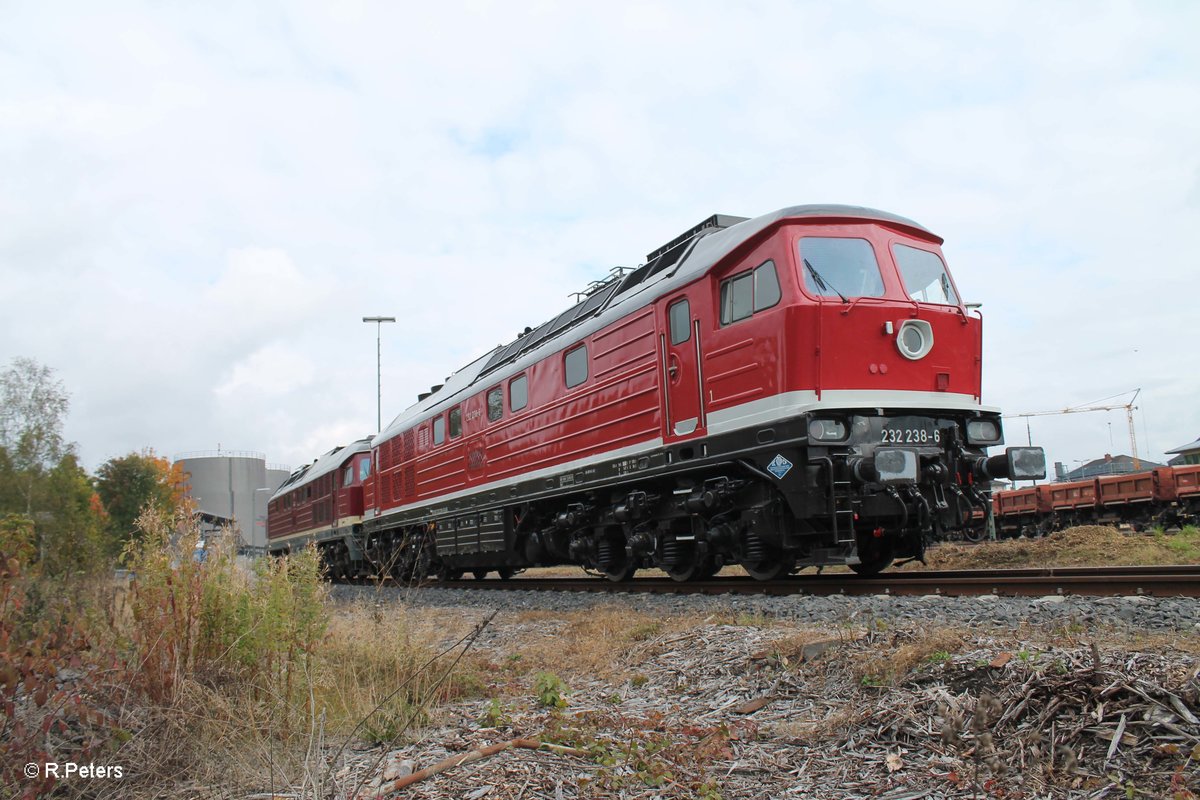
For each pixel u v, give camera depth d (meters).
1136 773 3.39
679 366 10.38
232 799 4.07
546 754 4.51
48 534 9.55
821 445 8.45
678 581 11.73
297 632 5.74
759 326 9.08
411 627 7.57
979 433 9.44
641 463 11.02
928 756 3.94
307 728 5.16
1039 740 3.76
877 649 5.34
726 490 9.85
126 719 4.68
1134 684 3.89
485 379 16.06
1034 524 26.39
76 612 6.03
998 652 4.78
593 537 13.41
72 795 4.10
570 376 12.93
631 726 4.96
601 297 13.21
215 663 5.39
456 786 4.03
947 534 9.46
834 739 4.36
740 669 5.85
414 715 5.29
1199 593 7.14
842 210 9.44
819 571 10.62
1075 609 6.78
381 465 21.98
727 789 3.93
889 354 8.98
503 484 14.95
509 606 12.07
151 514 5.84
